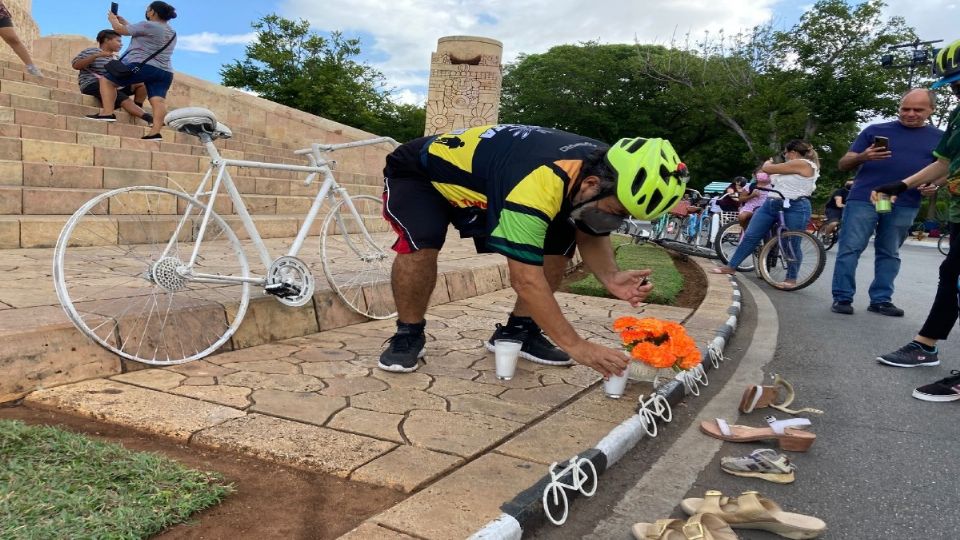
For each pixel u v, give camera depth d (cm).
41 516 155
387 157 301
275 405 250
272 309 349
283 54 3247
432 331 403
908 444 268
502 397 283
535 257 225
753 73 2941
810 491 223
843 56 2900
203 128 307
